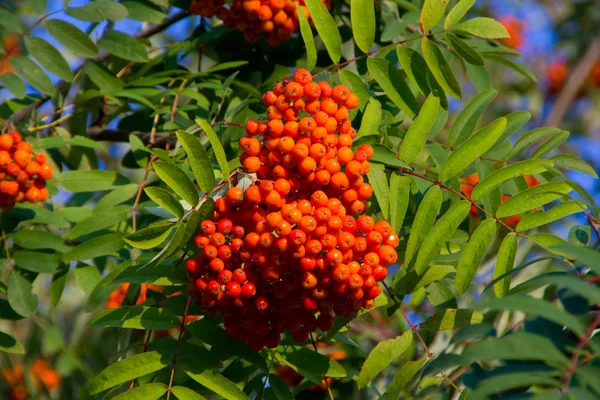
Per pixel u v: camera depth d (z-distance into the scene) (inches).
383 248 125.8
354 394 183.8
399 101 146.7
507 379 94.1
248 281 123.8
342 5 193.5
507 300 93.6
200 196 142.6
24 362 204.2
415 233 134.0
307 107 126.0
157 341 139.0
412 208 155.3
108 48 179.8
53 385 206.1
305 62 193.3
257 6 167.0
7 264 163.2
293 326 130.7
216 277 125.9
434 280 142.3
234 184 132.2
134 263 152.6
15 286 161.3
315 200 121.6
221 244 123.3
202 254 126.3
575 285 98.0
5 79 166.2
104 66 182.9
